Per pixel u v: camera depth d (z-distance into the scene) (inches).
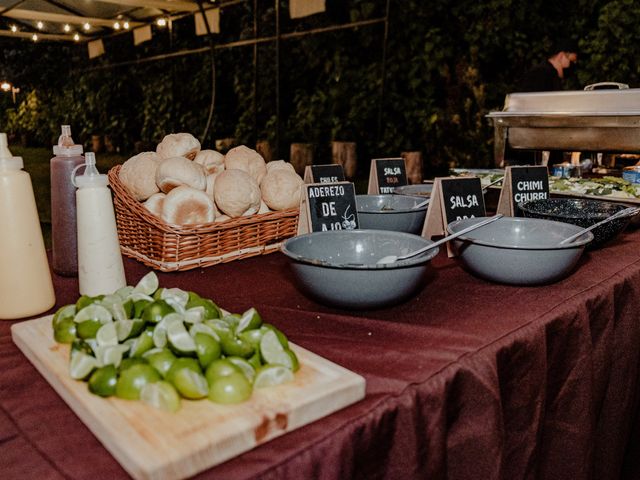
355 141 288.4
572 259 50.4
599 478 58.9
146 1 255.9
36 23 342.0
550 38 239.6
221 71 361.7
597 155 125.9
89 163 45.8
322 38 295.6
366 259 51.4
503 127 107.6
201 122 379.6
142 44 423.5
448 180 64.9
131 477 25.1
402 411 32.2
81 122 498.6
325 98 297.7
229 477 25.2
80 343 32.3
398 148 275.7
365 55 287.6
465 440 37.3
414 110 268.2
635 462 67.1
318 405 29.4
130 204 55.3
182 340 30.5
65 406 31.2
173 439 25.4
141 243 57.6
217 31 279.1
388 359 36.8
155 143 413.1
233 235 58.9
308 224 58.5
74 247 53.4
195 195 55.2
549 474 49.8
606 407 57.8
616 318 56.1
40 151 491.8
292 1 212.4
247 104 347.3
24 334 37.1
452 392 35.7
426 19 255.1
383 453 31.9
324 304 44.8
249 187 57.9
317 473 27.6
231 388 28.3
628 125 93.3
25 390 32.9
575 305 47.8
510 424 42.9
